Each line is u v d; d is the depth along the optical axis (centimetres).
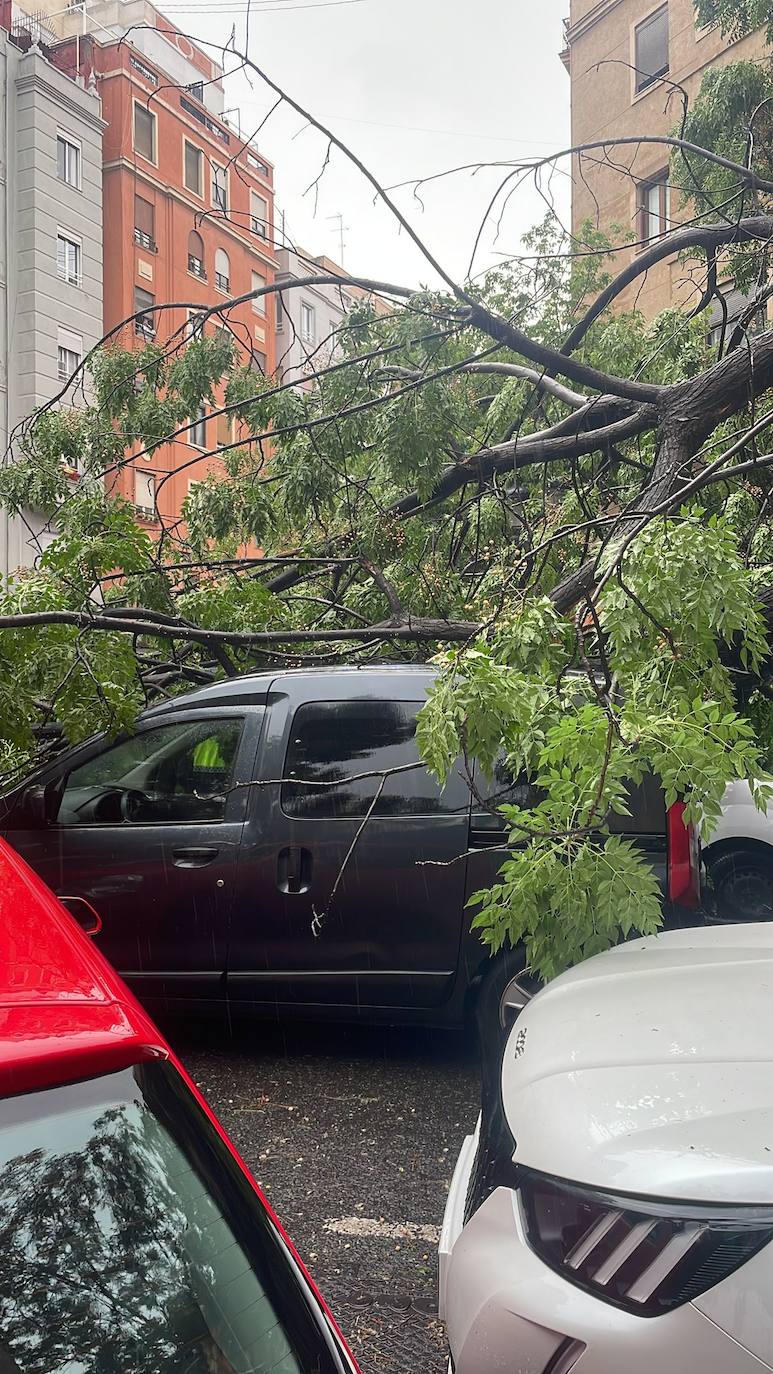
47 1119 132
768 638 527
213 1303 133
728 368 602
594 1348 189
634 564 405
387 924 484
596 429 738
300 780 473
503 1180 229
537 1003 293
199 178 3544
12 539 2772
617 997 278
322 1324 140
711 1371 181
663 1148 205
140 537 680
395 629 640
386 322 698
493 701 367
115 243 3275
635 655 411
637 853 372
